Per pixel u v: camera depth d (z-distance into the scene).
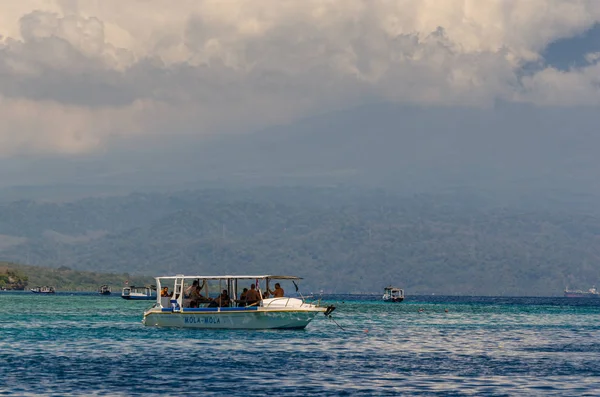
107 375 117.69
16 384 108.94
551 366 134.88
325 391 105.62
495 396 103.44
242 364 131.00
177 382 111.62
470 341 189.50
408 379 117.19
